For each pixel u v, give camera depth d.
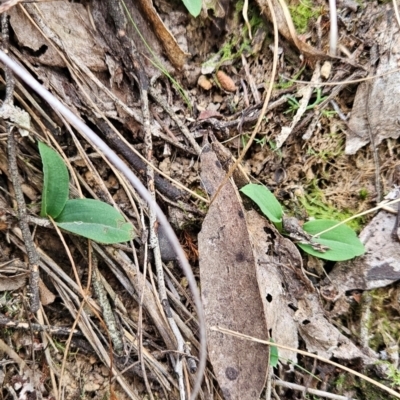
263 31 0.22
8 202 0.20
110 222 0.19
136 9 0.21
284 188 0.21
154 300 0.19
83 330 0.19
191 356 0.18
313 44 0.21
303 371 0.19
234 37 0.23
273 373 0.19
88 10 0.21
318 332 0.19
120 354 0.19
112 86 0.21
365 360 0.19
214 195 0.19
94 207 0.19
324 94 0.21
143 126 0.21
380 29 0.21
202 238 0.19
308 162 0.21
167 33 0.21
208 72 0.22
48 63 0.20
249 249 0.19
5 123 0.19
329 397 0.19
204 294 0.19
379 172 0.20
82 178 0.20
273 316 0.19
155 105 0.22
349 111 0.21
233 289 0.19
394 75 0.20
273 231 0.20
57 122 0.20
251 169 0.22
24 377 0.19
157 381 0.19
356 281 0.20
